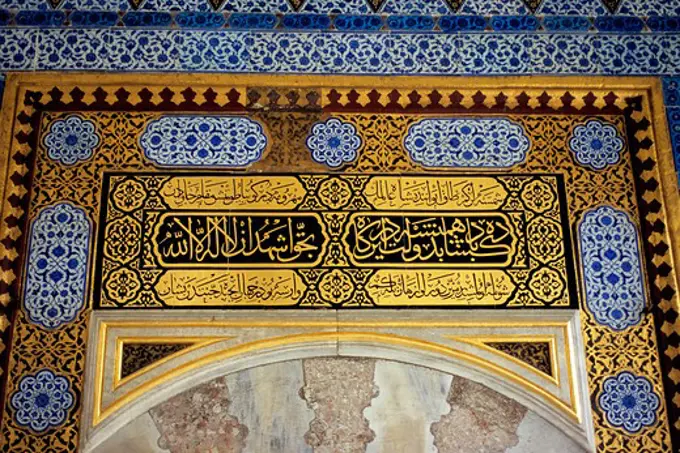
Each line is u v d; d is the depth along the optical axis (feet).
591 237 12.94
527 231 12.92
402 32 13.83
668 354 12.36
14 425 11.81
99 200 12.88
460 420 12.20
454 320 12.42
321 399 12.23
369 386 12.30
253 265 12.57
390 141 13.32
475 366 12.25
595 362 12.34
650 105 13.56
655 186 13.16
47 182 12.94
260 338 12.26
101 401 11.91
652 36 13.92
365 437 12.14
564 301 12.60
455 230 12.85
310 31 13.78
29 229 12.69
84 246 12.64
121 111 13.35
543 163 13.29
